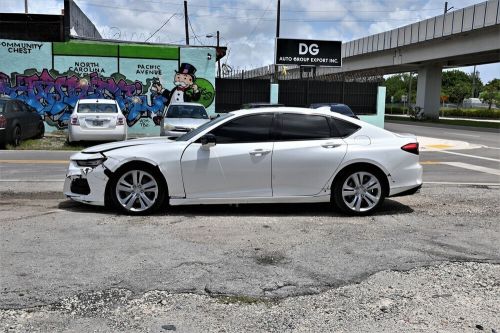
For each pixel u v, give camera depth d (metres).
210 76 22.89
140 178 6.79
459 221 6.84
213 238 5.82
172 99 22.66
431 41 37.88
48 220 6.49
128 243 5.56
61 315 3.82
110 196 6.83
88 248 5.36
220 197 6.82
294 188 6.90
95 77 21.78
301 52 30.89
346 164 6.93
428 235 6.12
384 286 4.48
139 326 3.68
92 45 21.59
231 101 25.94
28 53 21.12
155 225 6.34
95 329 3.62
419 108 46.69
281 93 26.89
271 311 3.96
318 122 7.07
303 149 6.87
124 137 15.71
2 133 14.89
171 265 4.89
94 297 4.14
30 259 4.98
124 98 22.20
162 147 6.80
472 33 33.62
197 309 3.97
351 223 6.64
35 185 9.02
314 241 5.78
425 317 3.90
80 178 6.87
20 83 21.22
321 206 7.61
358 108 28.05
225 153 6.75
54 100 21.59
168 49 22.33
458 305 4.12
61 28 21.36
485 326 3.76
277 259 5.13
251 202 6.88
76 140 15.35
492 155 16.25
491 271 4.88
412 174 7.15
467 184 10.02
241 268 4.86
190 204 6.82
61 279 4.49
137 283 4.44
